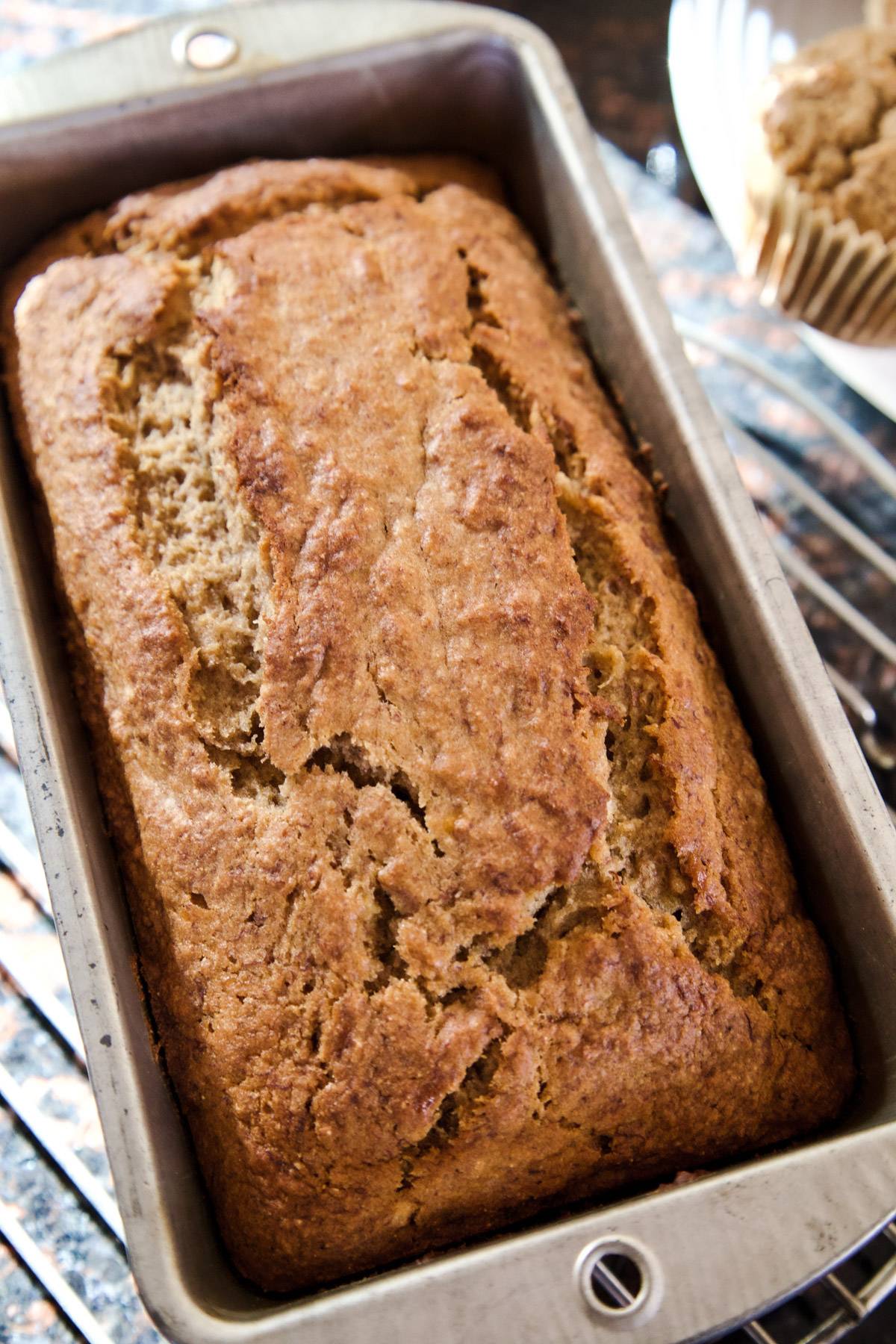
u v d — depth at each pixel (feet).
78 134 1.21
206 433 1.12
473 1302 0.91
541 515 1.09
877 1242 1.09
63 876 1.00
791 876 1.08
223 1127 1.01
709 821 1.06
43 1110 1.12
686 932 1.05
